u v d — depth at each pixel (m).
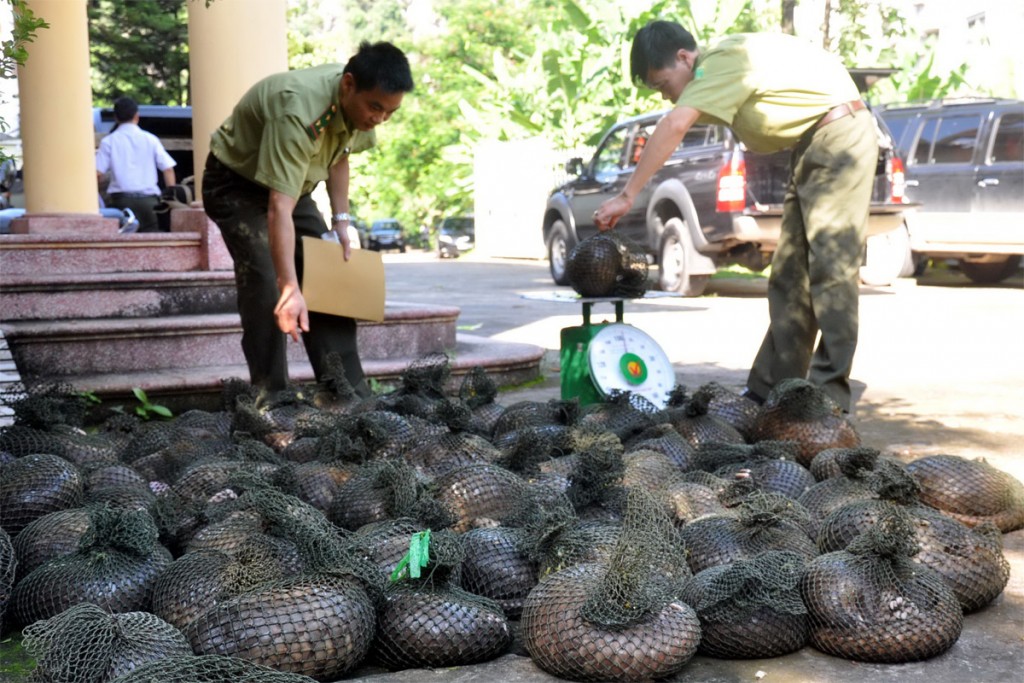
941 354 8.84
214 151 5.42
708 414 5.25
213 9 7.70
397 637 2.98
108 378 6.48
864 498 3.90
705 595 3.00
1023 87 30.08
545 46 28.56
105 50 26.09
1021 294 14.16
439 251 35.19
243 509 3.65
